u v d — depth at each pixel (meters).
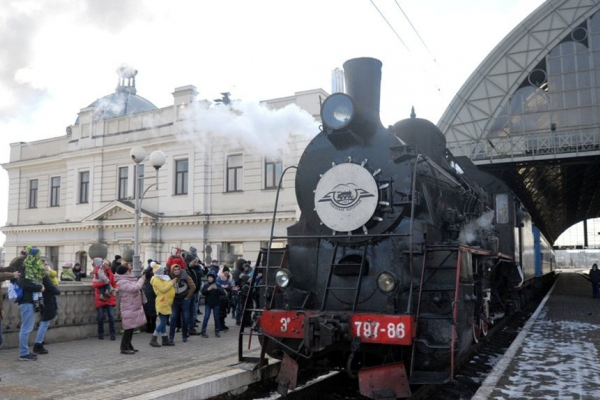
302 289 7.21
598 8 24.42
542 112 25.31
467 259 7.04
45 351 8.40
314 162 7.52
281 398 6.62
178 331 11.29
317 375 7.84
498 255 10.56
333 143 7.29
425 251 6.46
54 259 30.34
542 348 9.29
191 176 25.14
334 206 7.06
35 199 31.73
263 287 7.42
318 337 5.98
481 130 26.08
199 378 6.61
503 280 12.94
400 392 5.75
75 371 7.09
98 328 10.05
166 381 6.47
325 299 6.73
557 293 25.06
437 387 7.27
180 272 9.83
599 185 48.66
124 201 26.36
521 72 25.55
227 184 24.61
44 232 30.36
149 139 26.27
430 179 7.38
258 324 7.16
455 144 26.50
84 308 10.33
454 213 7.55
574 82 24.94
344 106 7.09
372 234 6.69
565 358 8.34
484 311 8.96
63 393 5.93
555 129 24.86
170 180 25.70
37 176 31.42
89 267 27.98
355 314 6.02
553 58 25.39
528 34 25.55
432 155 8.74
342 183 7.06
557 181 39.19
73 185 29.20
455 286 6.18
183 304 9.94
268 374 7.59
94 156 28.36
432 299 6.39
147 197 26.52
